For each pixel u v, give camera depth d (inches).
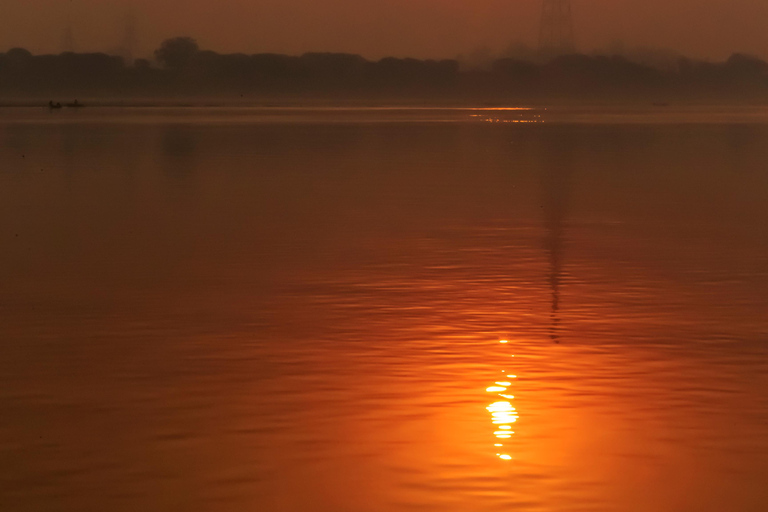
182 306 983.0
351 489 542.6
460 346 829.2
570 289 1066.1
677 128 5398.6
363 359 789.2
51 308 975.6
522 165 2861.7
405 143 3988.7
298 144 3880.4
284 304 992.9
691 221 1632.6
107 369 765.9
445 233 1497.3
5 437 621.3
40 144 3777.1
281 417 653.3
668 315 938.7
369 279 1122.7
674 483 551.2
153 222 1612.9
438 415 657.0
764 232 1497.3
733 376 742.5
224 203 1887.3
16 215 1694.1
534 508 522.3
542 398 692.1
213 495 536.1
